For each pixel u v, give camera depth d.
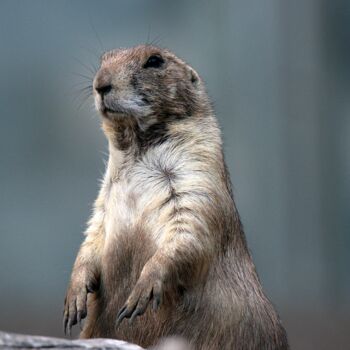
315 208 19.08
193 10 18.94
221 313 9.01
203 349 8.97
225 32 18.92
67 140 18.81
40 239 19.00
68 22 18.80
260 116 18.94
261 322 9.17
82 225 18.81
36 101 18.91
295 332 17.34
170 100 9.42
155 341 8.95
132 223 9.11
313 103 19.05
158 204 9.03
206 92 9.72
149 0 18.77
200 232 8.87
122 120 9.29
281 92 18.97
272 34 18.92
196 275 8.89
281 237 19.00
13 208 19.09
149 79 9.41
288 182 19.00
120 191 9.23
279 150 18.98
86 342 7.37
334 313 18.22
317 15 19.03
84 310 9.04
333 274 19.06
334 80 19.11
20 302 18.47
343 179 19.19
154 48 9.69
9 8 18.88
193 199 8.96
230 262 9.15
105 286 9.20
